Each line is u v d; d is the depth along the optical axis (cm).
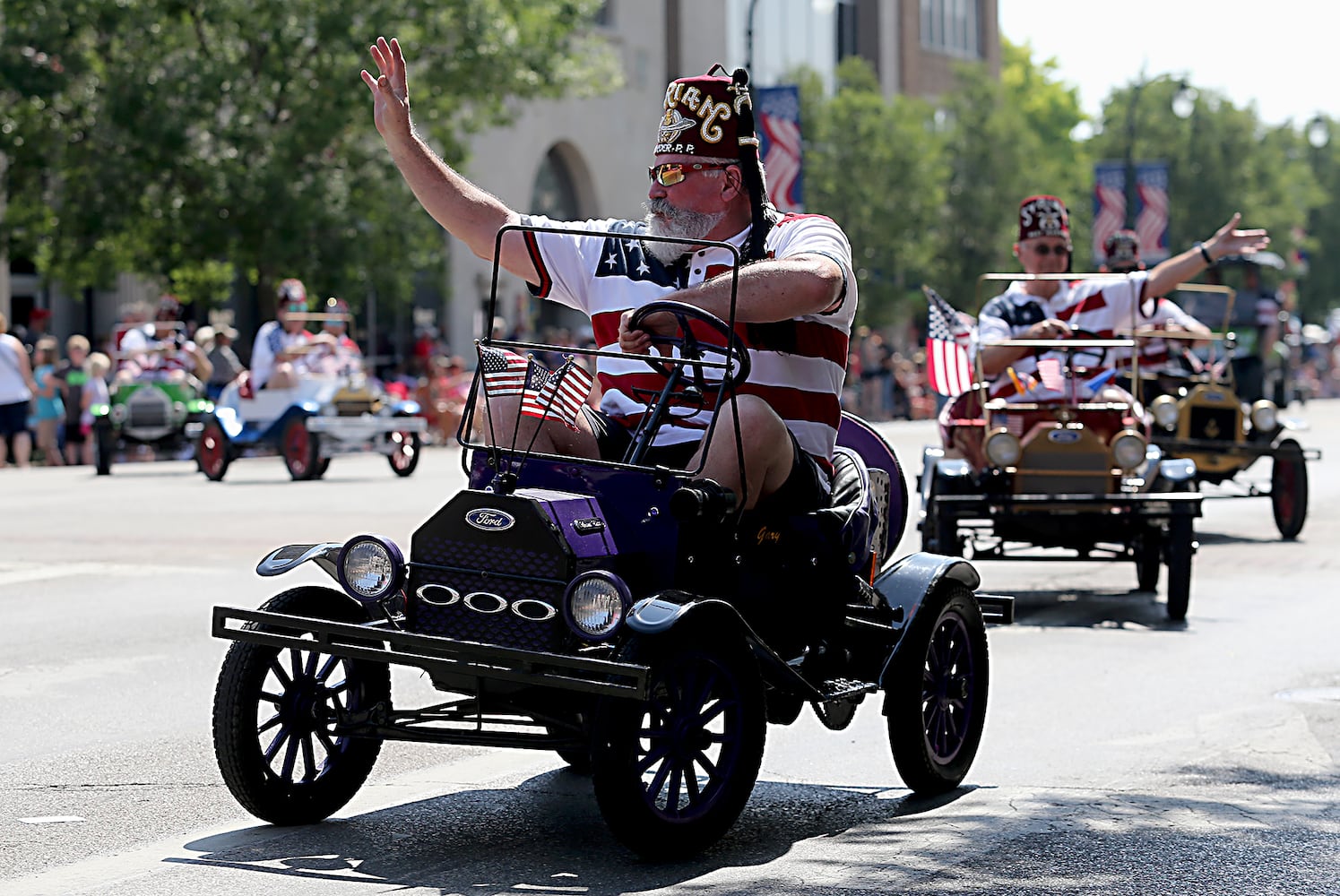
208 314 6191
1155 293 1988
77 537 2525
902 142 7862
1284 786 1128
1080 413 1959
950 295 8362
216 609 959
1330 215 12938
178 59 5028
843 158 7838
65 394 4341
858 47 9906
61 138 5119
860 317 7712
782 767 1183
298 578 2077
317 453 3600
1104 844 978
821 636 1041
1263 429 2648
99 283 5453
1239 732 1299
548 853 950
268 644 941
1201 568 2292
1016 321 2023
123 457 4422
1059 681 1501
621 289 1022
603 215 7794
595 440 979
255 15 5038
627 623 870
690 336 947
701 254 1009
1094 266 6900
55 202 5234
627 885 889
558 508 912
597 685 861
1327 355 10175
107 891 879
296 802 995
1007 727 1314
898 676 1056
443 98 5497
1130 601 1989
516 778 1136
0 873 911
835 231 995
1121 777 1153
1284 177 10162
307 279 5194
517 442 963
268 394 3641
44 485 3522
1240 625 1812
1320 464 4156
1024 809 1059
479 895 871
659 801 957
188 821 1022
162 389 3997
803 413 1001
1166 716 1357
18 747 1223
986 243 8362
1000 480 1933
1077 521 1895
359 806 1058
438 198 1066
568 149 7656
